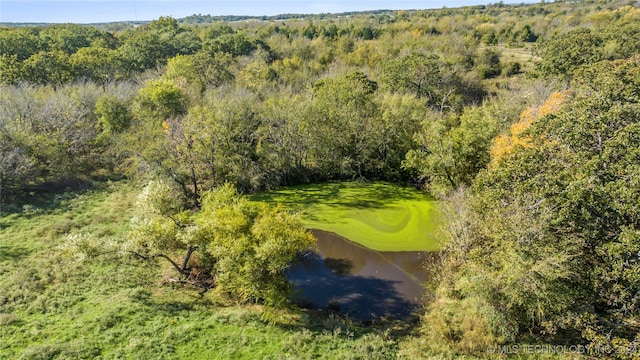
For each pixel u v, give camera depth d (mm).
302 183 50031
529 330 22656
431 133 42531
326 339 23250
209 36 104000
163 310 25031
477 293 23172
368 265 33094
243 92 55625
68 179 44500
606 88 32094
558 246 21266
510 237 22234
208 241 26266
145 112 50469
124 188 44344
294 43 94875
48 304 25094
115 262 30125
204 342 22453
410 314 26922
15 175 39094
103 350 21453
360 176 50375
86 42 86250
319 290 29719
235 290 25312
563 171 23297
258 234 23938
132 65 73062
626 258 19797
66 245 25422
